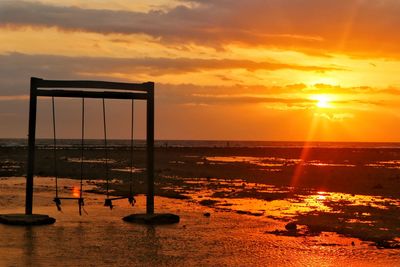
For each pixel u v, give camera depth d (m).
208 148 134.12
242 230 18.72
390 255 15.06
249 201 27.16
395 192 31.94
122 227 19.02
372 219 21.25
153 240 16.73
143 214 20.58
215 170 50.91
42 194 29.67
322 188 34.16
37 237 16.89
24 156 79.44
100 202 26.33
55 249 15.20
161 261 14.00
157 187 34.06
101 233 17.78
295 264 13.93
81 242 16.23
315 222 20.50
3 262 13.59
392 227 19.42
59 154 85.44
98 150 104.44
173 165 58.75
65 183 37.47
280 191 32.16
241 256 14.73
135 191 32.03
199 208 24.44
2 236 16.98
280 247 15.94
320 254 15.07
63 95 20.22
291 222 19.59
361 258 14.68
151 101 20.95
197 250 15.38
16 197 27.72
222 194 30.30
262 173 47.25
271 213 22.88
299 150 129.12
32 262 13.63
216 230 18.67
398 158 86.44
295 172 48.69
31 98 19.86
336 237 17.59
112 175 44.88
